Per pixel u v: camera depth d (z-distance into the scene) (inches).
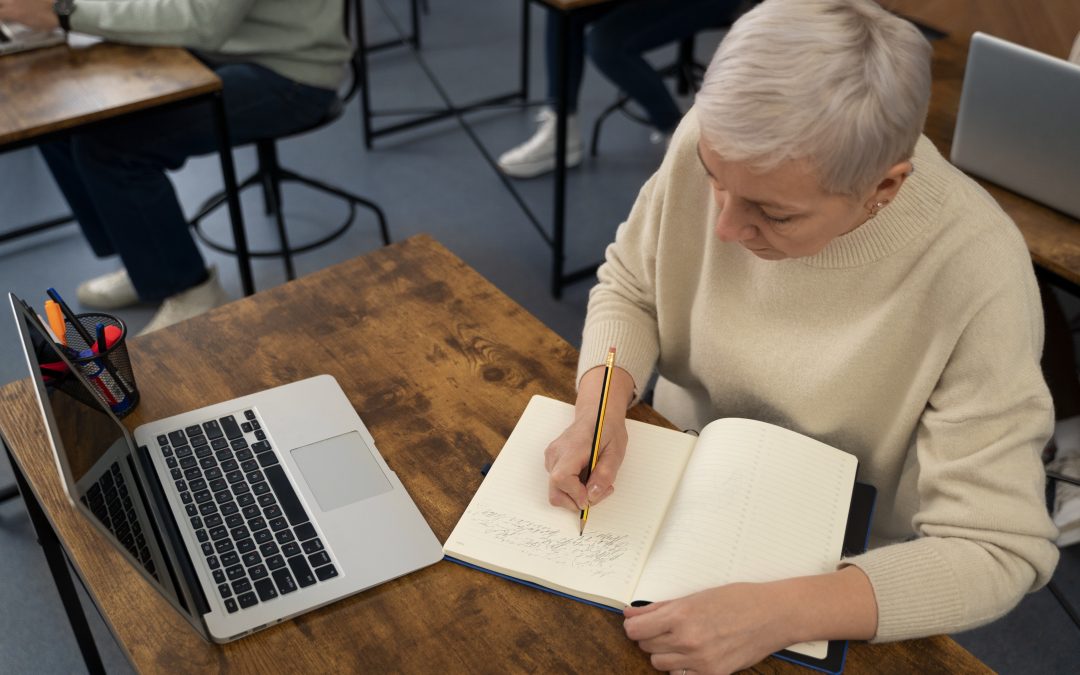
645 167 126.0
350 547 36.1
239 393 43.1
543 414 41.8
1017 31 124.4
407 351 45.6
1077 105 52.2
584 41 113.0
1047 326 66.4
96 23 76.2
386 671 32.3
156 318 93.0
